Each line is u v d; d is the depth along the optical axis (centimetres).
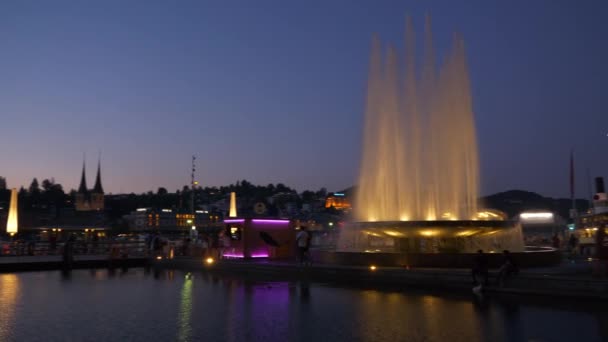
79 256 3750
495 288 1633
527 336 1010
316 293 1741
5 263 3031
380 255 2134
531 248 2666
